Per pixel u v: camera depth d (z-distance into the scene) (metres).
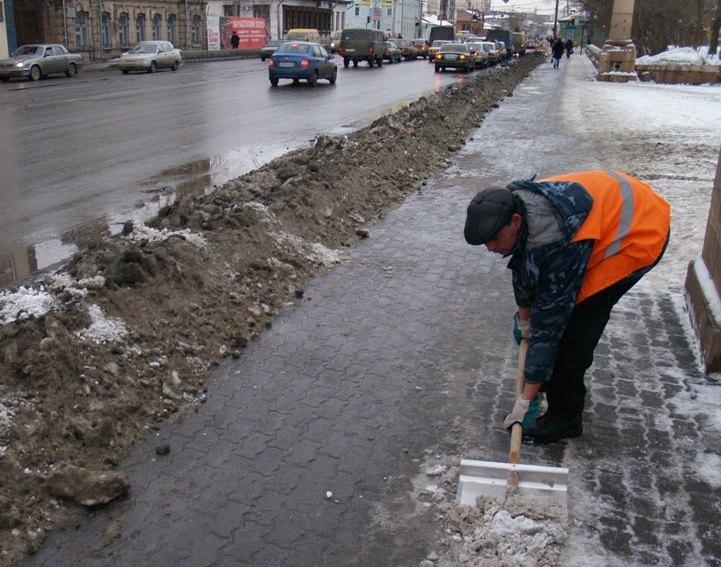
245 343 4.66
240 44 57.38
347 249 6.79
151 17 46.34
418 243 7.04
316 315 5.21
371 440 3.66
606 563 2.84
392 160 10.04
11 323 3.83
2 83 28.14
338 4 81.50
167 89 24.98
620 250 3.18
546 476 3.19
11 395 3.48
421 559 2.86
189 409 3.90
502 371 4.45
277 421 3.81
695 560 2.87
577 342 3.45
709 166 11.00
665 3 43.50
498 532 2.96
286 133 14.41
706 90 29.27
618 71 33.62
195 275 5.09
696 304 5.05
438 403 4.05
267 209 6.55
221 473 3.36
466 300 5.62
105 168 10.70
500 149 12.62
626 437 3.74
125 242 5.54
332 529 3.02
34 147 12.48
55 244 6.94
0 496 2.97
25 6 38.56
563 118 17.58
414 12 107.44
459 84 24.61
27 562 2.80
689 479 3.39
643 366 4.56
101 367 3.92
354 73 37.12
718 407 4.05
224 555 2.86
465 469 3.25
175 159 11.46
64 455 3.35
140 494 3.20
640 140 13.89
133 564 2.80
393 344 4.79
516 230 3.09
